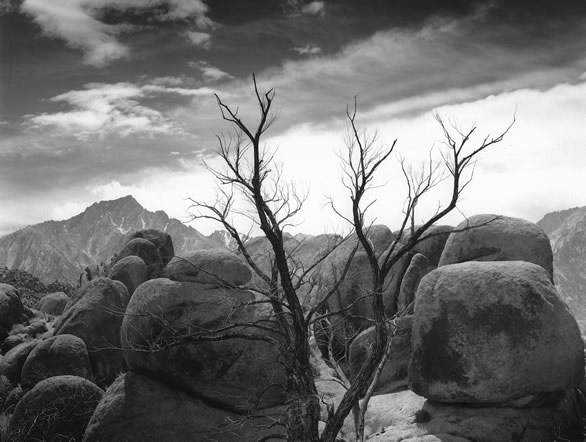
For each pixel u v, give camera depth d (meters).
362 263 24.59
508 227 21.39
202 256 21.64
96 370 26.00
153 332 20.59
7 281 46.44
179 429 20.03
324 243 28.31
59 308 37.62
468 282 18.45
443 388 18.33
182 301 20.78
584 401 20.19
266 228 14.66
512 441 17.42
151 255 31.88
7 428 21.83
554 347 17.53
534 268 18.52
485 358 17.72
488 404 18.16
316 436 14.73
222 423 20.14
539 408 18.28
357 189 14.48
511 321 17.66
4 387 25.25
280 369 20.97
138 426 20.22
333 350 24.25
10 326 29.95
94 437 20.44
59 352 24.81
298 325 15.16
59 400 22.02
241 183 14.76
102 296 27.33
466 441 17.38
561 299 18.17
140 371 21.14
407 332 21.80
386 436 18.36
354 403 14.77
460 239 21.84
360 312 24.02
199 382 20.44
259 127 13.98
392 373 21.56
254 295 21.52
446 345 18.30
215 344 20.47
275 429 20.05
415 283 23.50
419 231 14.73
